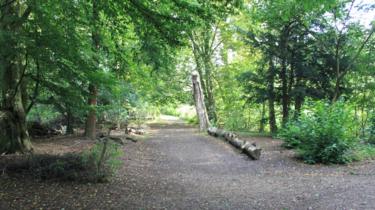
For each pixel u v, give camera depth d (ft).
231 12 21.34
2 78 25.68
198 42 84.64
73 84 26.50
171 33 21.18
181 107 149.28
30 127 52.03
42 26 22.22
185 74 89.86
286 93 55.47
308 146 32.50
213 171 30.14
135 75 49.90
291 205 18.16
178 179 26.07
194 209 17.84
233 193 21.24
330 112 33.53
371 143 46.03
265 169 30.35
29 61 29.22
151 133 68.74
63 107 33.83
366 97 62.08
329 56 53.31
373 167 28.58
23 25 23.99
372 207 17.13
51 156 25.84
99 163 23.95
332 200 18.66
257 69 60.29
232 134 50.01
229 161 34.99
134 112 79.97
